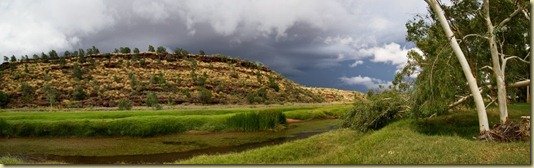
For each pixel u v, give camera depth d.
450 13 24.53
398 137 18.95
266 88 140.12
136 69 141.25
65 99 108.88
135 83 124.12
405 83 25.58
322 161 15.59
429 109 21.86
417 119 24.11
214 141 35.12
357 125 26.12
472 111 30.11
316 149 21.52
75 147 32.72
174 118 42.50
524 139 16.86
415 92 23.41
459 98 24.64
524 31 23.30
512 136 17.02
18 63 140.00
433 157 13.92
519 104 33.78
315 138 24.19
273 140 34.72
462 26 24.70
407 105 26.05
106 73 134.25
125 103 84.88
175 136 39.16
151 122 40.72
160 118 42.31
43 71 130.88
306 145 21.97
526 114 25.67
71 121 40.44
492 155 13.76
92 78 128.50
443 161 13.16
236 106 104.56
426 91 21.95
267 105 112.38
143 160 26.19
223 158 19.03
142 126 39.97
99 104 106.56
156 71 141.62
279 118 44.09
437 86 21.39
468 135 19.80
